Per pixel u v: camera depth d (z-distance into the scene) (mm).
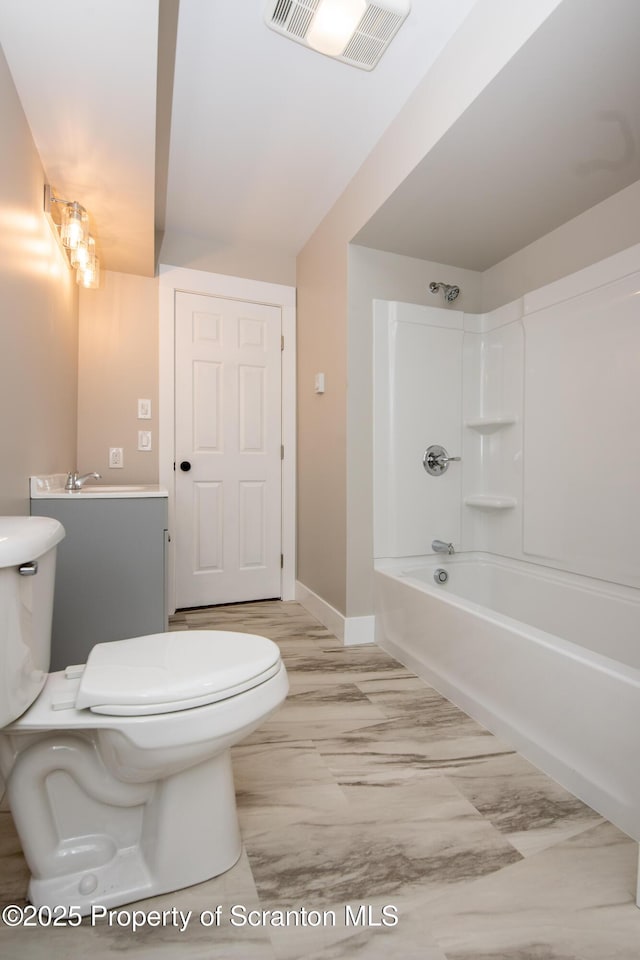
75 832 964
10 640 836
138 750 847
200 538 2865
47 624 1049
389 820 1152
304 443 2916
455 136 1561
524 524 2289
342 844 1074
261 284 2939
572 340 2023
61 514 1659
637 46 1233
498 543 2463
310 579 2820
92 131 1530
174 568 2793
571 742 1260
